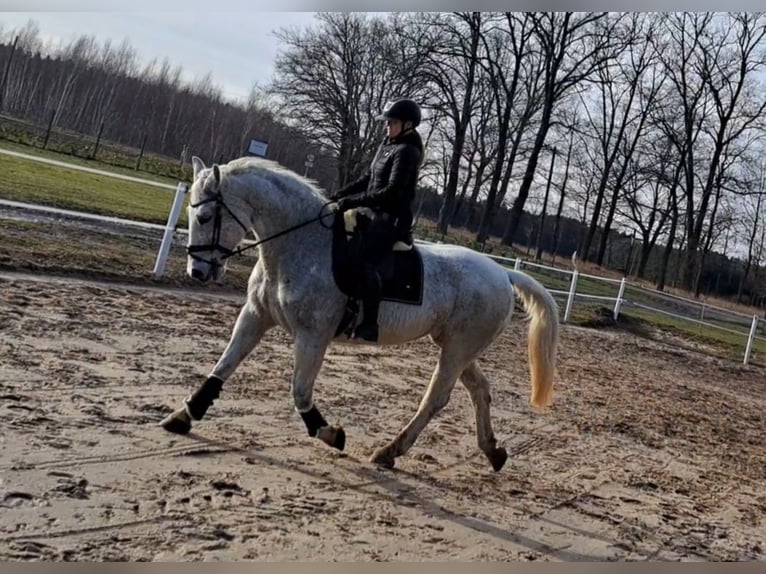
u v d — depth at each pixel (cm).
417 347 1337
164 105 6556
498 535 549
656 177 4900
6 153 1217
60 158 2950
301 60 3866
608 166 4909
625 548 574
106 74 6719
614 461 833
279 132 4362
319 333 603
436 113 4228
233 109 6906
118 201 2116
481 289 671
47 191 1858
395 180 596
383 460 646
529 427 914
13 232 1334
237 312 1254
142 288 1265
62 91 6131
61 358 745
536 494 662
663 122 4544
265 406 748
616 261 6694
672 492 758
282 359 974
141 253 1498
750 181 4541
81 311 974
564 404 1098
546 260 4578
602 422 1019
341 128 3853
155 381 742
